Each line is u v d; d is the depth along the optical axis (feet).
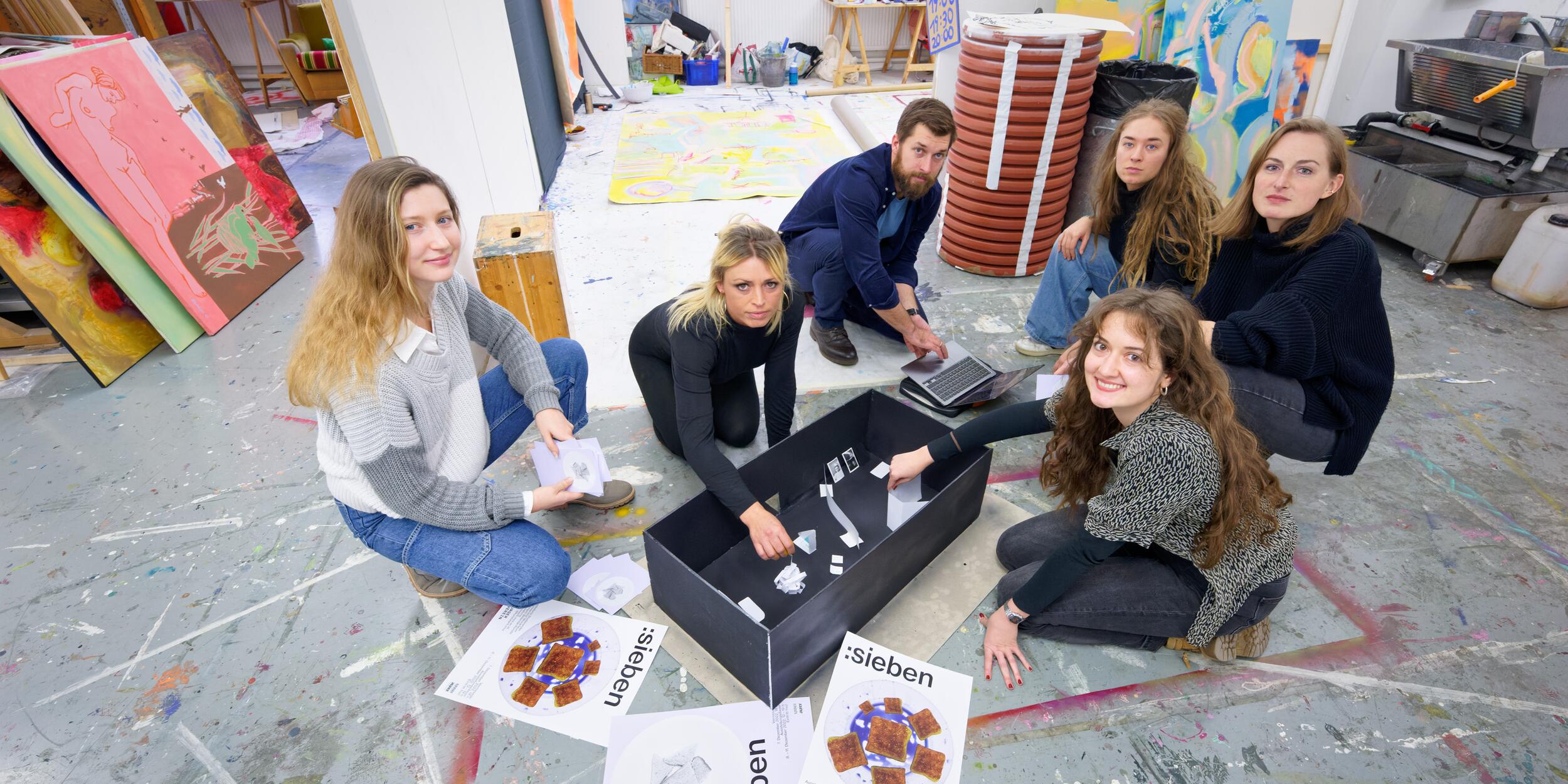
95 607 5.71
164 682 5.15
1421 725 4.84
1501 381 8.29
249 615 5.64
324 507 6.68
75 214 8.09
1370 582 5.87
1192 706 4.97
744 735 4.71
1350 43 12.58
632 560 6.08
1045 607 5.09
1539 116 9.38
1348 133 12.32
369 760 4.66
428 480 4.78
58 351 8.96
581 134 17.16
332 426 4.62
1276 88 10.90
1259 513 4.45
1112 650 5.33
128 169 8.69
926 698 4.93
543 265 7.71
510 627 5.48
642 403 8.05
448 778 4.55
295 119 17.61
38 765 4.64
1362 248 5.30
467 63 9.57
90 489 6.89
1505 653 5.30
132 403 8.14
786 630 4.42
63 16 11.04
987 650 5.20
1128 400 4.32
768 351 6.18
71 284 8.24
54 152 7.95
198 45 10.77
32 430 7.72
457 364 5.02
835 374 8.61
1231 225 5.93
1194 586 4.86
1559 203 9.81
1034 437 7.55
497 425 6.09
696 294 5.58
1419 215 10.54
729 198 13.46
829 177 8.79
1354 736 4.78
